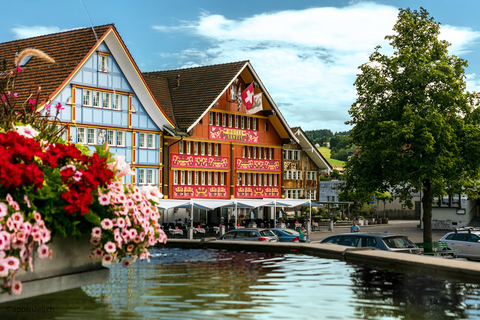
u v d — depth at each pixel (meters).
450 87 33.78
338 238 19.61
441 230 61.72
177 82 59.31
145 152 50.47
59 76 43.59
